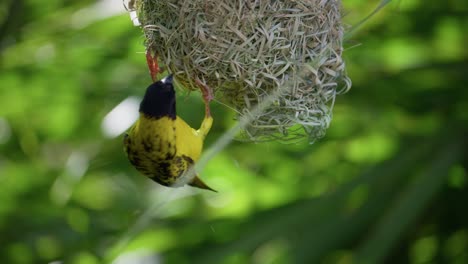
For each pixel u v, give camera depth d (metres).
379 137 13.97
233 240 13.23
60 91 13.60
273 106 8.15
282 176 13.91
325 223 13.06
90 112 13.72
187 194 13.06
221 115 12.52
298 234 13.18
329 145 14.05
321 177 13.98
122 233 13.52
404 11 12.42
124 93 13.02
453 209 13.88
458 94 13.50
